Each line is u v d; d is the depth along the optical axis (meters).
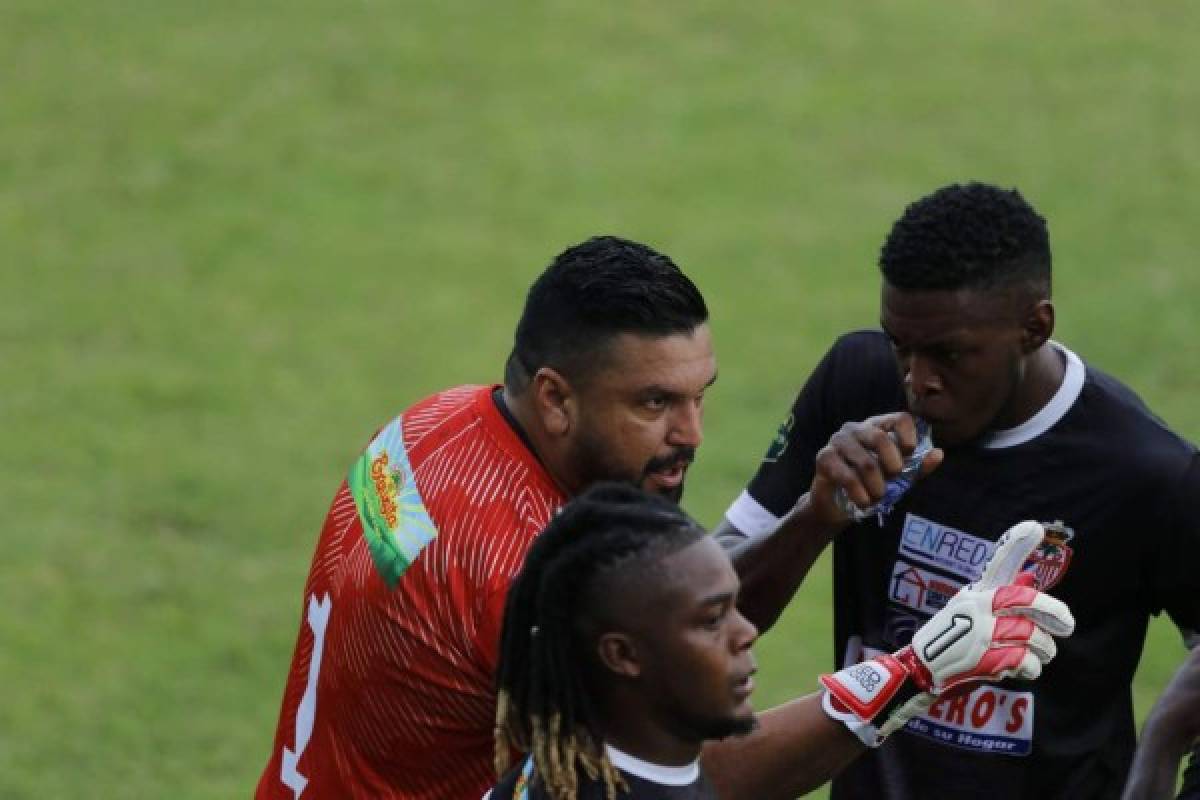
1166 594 14.45
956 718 14.75
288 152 49.09
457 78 52.66
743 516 15.73
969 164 48.50
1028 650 11.81
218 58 53.31
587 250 12.67
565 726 11.02
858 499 12.74
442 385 38.88
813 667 28.80
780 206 46.72
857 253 44.41
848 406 15.24
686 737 11.04
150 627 30.08
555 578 10.89
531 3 56.62
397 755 13.06
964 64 53.38
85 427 36.78
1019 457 14.28
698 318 12.56
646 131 50.28
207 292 42.72
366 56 53.53
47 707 27.72
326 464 35.53
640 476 12.59
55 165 48.38
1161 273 42.94
